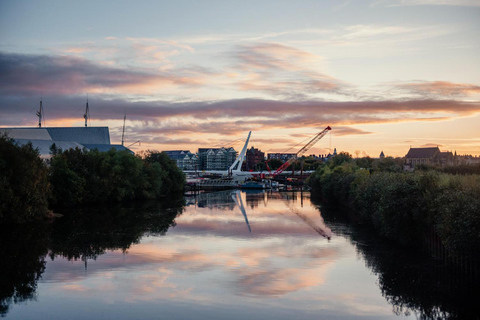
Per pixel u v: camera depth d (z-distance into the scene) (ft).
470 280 149.59
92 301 139.95
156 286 154.81
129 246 224.53
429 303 138.10
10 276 168.45
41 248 220.23
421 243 209.97
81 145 606.96
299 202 493.77
